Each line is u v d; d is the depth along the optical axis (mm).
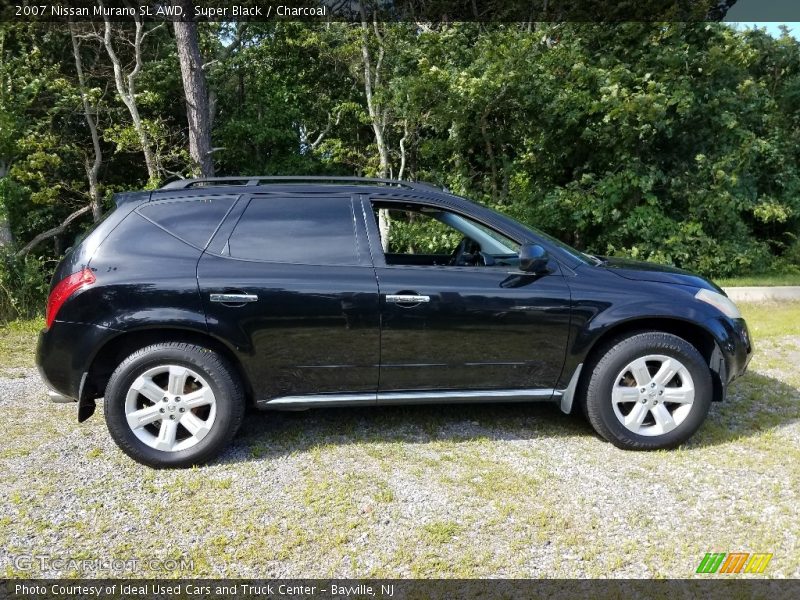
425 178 10805
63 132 10398
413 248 4281
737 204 10352
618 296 3535
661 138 10289
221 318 3293
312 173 12406
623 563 2508
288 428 3943
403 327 3438
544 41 10141
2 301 7797
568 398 3621
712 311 3584
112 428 3295
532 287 3516
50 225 10898
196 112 8773
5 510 2926
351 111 11656
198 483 3199
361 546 2639
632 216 9852
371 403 3562
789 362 5461
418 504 2975
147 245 3365
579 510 2912
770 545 2621
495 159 10445
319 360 3441
